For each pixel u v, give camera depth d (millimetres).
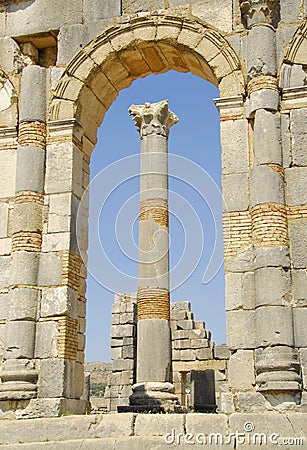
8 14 19578
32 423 14219
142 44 18125
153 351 21000
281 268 14992
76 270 17391
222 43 17281
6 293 17469
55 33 19125
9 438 14172
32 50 19531
